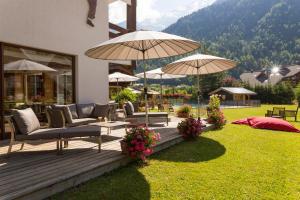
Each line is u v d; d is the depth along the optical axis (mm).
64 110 7566
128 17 13531
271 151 6953
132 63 14508
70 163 4754
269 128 10906
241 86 51000
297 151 7023
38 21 7945
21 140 5148
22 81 7707
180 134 7875
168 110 17422
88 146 6090
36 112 8180
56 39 8539
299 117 18406
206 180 4754
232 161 5902
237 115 20844
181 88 54062
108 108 9266
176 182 4625
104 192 4105
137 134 5301
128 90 15492
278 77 65750
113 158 5082
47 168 4465
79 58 9484
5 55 7238
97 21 10211
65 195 3936
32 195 3596
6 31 7086
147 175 4898
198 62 8984
